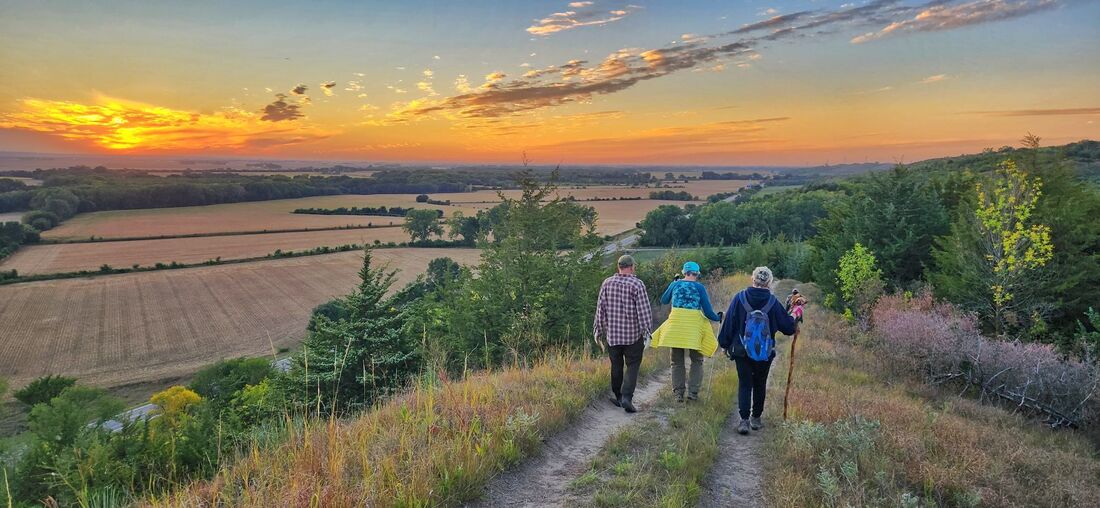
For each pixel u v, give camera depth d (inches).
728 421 265.0
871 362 475.2
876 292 634.2
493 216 924.0
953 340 425.7
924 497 184.1
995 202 575.8
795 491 175.6
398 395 307.0
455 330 831.7
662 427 246.1
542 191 882.1
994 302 561.3
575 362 381.4
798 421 249.6
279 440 215.2
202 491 174.2
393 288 2864.2
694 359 287.0
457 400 236.7
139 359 1971.0
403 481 164.6
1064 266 546.0
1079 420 346.0
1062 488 198.4
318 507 145.1
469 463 179.0
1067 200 585.9
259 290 2977.4
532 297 796.0
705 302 279.3
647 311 266.7
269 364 1622.8
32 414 350.9
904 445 218.2
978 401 390.0
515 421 214.2
